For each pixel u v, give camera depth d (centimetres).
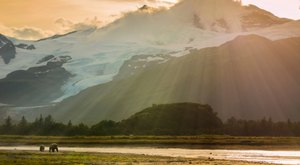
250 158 11869
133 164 9025
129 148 19312
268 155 13475
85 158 10812
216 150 17525
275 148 19038
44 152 14225
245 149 18575
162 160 10275
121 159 10494
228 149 18638
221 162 9944
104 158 10862
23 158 10694
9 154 12662
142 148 19338
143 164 9088
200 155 13162
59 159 10356
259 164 9525
